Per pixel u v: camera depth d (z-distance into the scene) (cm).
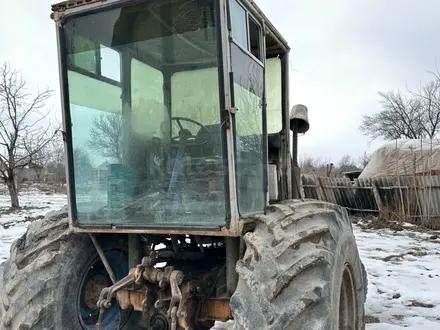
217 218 246
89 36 281
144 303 265
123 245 319
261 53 293
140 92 279
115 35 278
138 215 268
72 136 283
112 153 281
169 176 263
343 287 278
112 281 289
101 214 279
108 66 284
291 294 205
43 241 298
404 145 1547
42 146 2019
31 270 280
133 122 280
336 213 283
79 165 284
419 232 1156
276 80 379
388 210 1371
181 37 260
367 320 463
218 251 321
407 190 1338
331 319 209
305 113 378
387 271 692
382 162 1559
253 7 280
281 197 357
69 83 281
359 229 1206
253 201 268
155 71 274
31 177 3816
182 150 262
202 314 273
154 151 269
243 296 208
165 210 261
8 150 1914
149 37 271
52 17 284
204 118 257
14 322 270
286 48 375
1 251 862
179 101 264
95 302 309
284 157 366
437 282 625
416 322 454
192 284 267
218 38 242
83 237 299
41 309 270
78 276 292
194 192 254
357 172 2011
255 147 276
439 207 1266
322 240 241
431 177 1284
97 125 285
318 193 1468
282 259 215
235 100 250
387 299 544
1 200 2433
